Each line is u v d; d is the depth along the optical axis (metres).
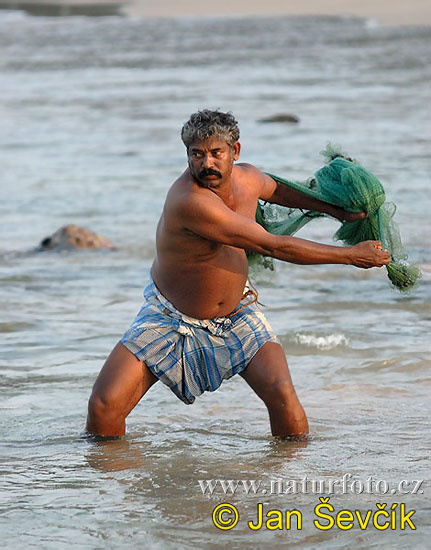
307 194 14.34
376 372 17.59
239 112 61.34
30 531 10.88
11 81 80.81
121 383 13.95
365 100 65.25
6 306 22.70
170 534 10.76
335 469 12.84
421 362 18.00
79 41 113.12
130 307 22.67
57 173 42.47
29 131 55.97
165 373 14.01
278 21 129.75
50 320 21.52
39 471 12.95
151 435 14.50
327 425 14.77
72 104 67.19
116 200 36.25
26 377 17.53
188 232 13.13
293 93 70.06
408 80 75.19
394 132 51.31
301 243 12.90
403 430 14.47
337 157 14.87
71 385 17.08
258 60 92.38
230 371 14.07
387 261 13.13
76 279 25.50
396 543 10.45
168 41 110.94
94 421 14.14
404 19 125.69
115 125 57.56
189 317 13.88
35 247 29.38
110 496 11.96
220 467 12.98
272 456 13.41
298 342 19.28
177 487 12.24
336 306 22.33
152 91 73.06
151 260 27.69
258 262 14.74
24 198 36.97
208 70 85.88
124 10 148.75
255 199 14.01
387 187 35.97
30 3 163.00
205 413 15.70
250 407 16.03
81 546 10.45
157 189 38.31
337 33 114.50
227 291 13.73
